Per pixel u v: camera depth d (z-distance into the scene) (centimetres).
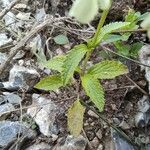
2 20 24
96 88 17
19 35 23
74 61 16
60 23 22
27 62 22
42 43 22
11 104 20
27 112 20
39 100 20
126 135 18
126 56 20
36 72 21
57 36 22
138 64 20
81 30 21
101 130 19
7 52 22
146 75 20
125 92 20
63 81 16
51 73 21
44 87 18
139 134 19
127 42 22
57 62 18
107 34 18
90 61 21
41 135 19
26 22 23
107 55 21
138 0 23
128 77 20
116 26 17
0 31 23
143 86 20
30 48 22
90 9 13
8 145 18
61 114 19
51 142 19
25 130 19
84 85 17
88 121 19
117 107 19
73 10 13
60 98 20
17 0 21
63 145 18
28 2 25
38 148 18
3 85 21
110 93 20
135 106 20
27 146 19
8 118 20
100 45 20
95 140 18
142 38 22
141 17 20
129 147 18
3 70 19
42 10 24
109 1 14
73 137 18
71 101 20
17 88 21
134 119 19
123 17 23
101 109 16
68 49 22
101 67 17
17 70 21
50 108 20
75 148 18
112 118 19
